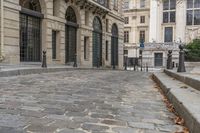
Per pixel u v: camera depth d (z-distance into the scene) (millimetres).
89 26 27766
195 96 4945
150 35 61969
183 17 58906
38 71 14461
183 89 6047
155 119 4273
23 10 18125
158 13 61375
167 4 60438
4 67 13609
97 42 30125
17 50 17609
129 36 67688
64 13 23094
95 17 29531
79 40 26016
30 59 19469
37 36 20234
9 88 7496
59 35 22594
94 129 3631
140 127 3789
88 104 5359
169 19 60500
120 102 5723
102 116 4367
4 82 9086
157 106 5383
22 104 5141
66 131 3504
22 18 18500
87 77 12664
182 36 58938
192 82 6391
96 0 29000
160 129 3707
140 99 6223
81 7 25922
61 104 5262
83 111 4695
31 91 6977
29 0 19203
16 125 3699
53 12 22234
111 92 7277
